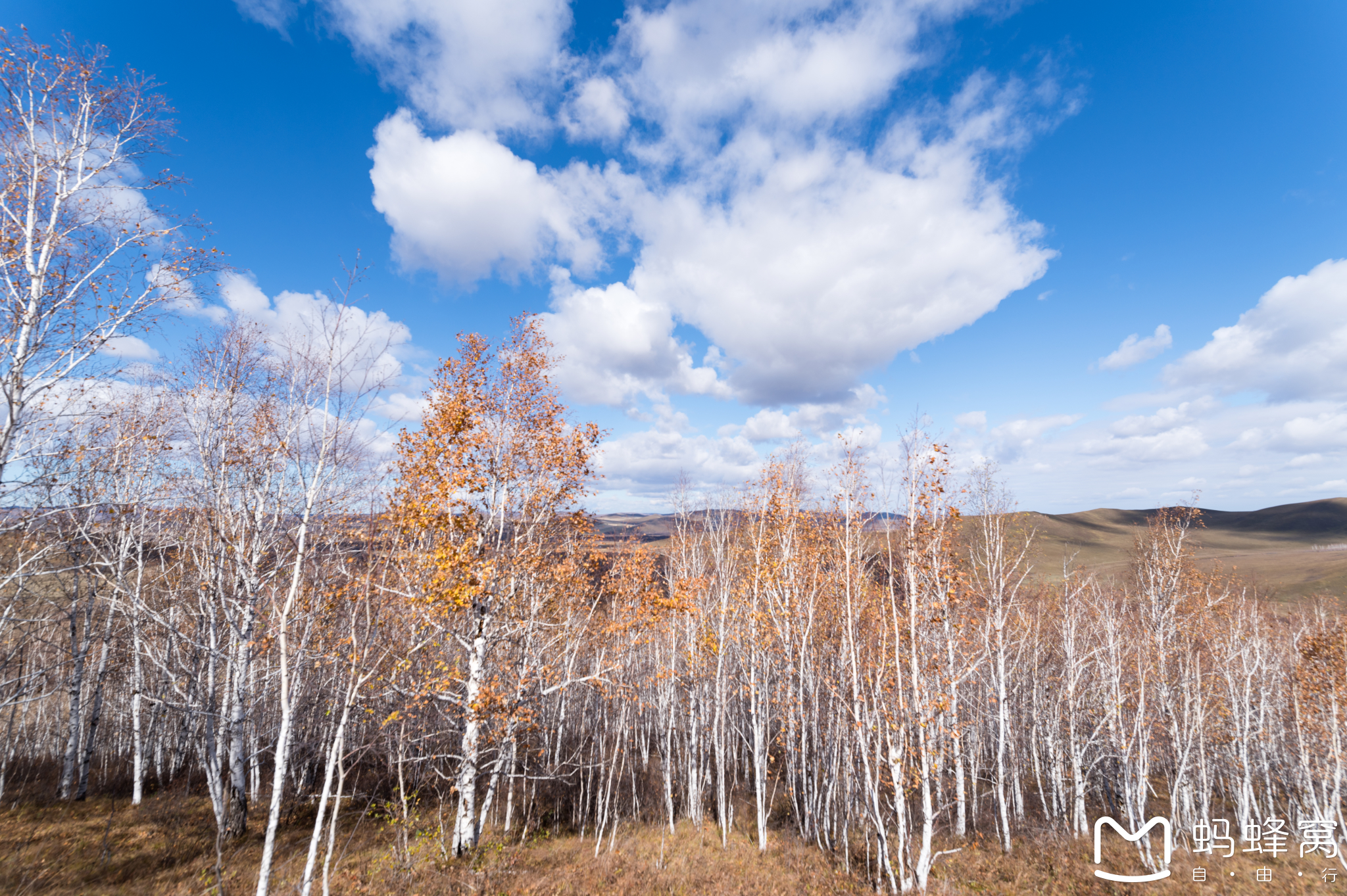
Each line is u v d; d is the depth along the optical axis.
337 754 11.50
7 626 17.14
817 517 23.52
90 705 26.06
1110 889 17.91
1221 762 31.09
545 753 23.84
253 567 16.50
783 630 23.03
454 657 19.66
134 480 17.95
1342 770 24.09
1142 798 21.91
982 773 32.12
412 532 16.05
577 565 20.56
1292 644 30.86
